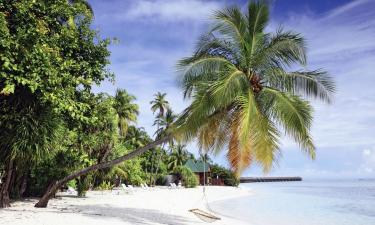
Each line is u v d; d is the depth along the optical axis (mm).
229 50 15711
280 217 25078
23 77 12117
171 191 48312
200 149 16016
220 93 12922
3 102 12961
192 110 13930
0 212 14219
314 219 24719
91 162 18547
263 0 15383
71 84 14977
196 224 16891
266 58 14961
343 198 48719
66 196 28156
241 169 14227
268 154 13133
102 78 17125
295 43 14539
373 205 37062
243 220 21578
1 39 11391
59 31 15570
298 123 13539
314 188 93688
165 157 85000
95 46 16672
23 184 21844
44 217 13938
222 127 15625
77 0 17953
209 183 79375
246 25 15664
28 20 12961
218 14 15320
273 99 14297
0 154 13250
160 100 71375
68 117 16500
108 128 25203
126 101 54875
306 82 15031
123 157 16281
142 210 21031
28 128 12766
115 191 40312
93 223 13609
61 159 20750
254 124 13227
